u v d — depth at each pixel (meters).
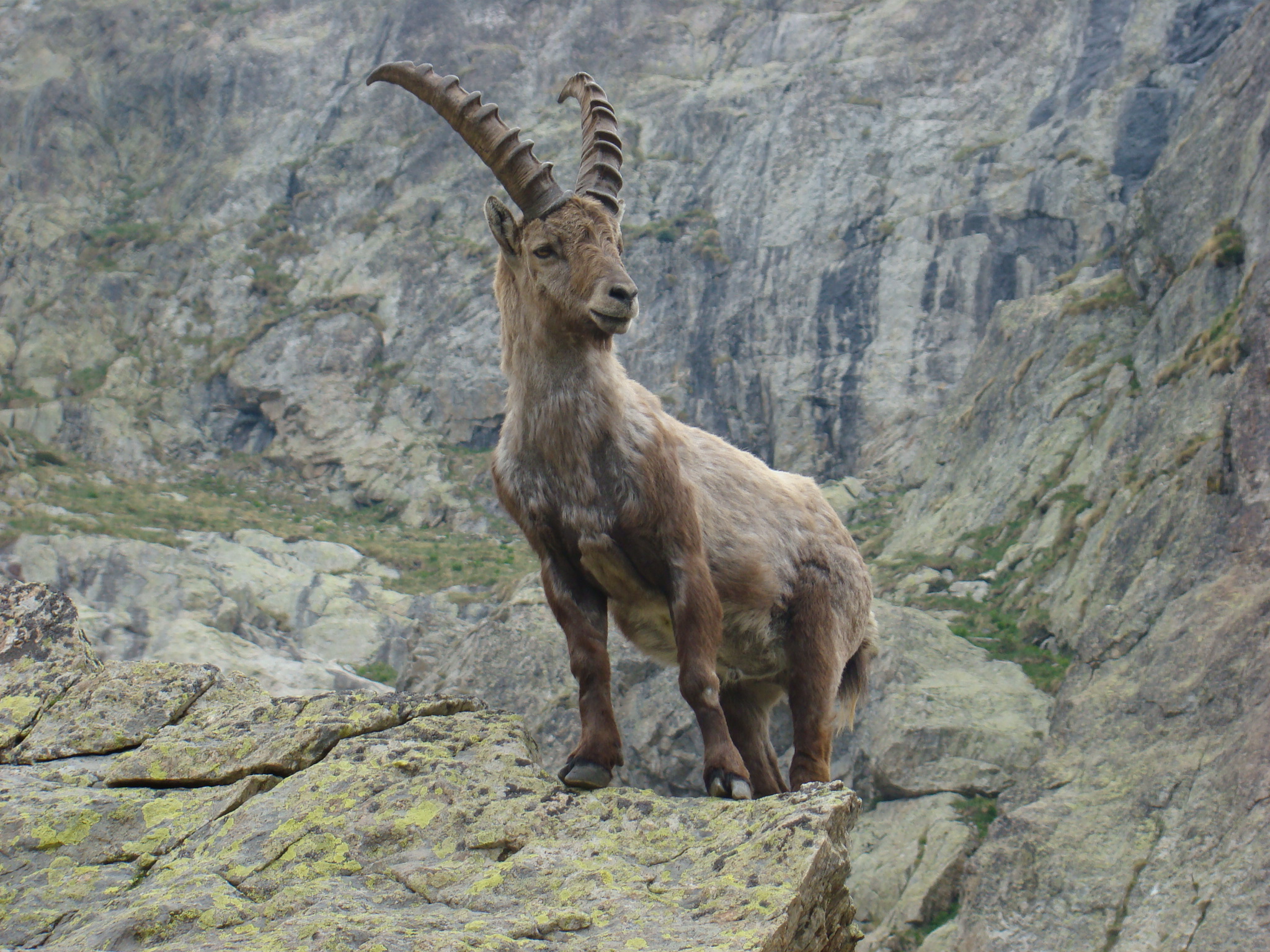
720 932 3.69
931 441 38.47
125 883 4.43
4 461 41.38
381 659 33.66
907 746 20.16
